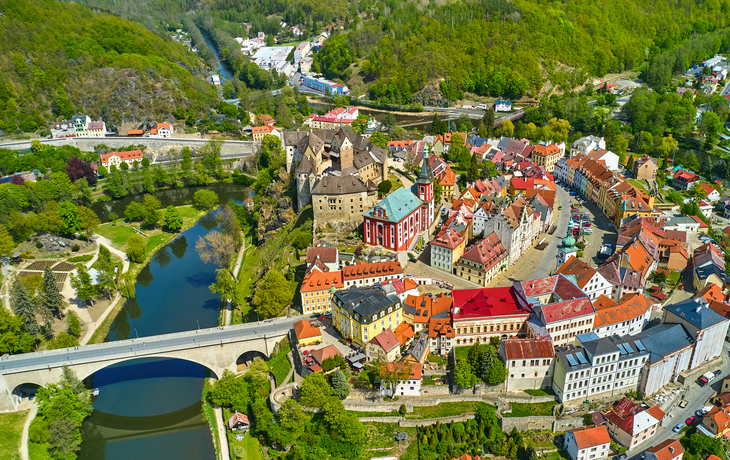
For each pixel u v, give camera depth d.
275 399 192.00
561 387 181.75
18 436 194.12
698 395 191.25
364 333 196.12
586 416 178.12
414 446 173.88
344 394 185.38
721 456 164.25
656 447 165.25
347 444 175.25
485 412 178.62
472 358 188.62
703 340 196.75
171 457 189.38
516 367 185.88
